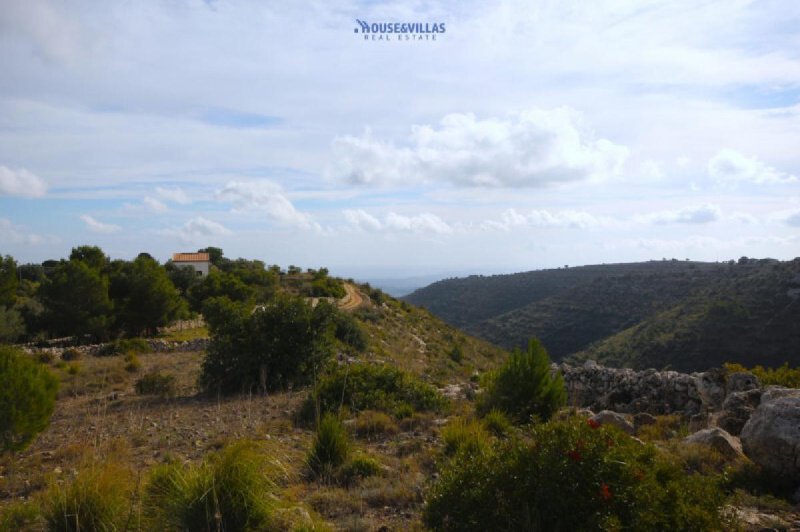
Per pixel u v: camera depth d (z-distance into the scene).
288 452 9.22
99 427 12.12
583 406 14.91
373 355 29.14
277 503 6.09
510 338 71.06
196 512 5.52
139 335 41.62
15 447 9.49
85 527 5.54
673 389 13.05
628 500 4.45
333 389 13.41
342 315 30.30
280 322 17.92
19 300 41.69
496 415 10.56
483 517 4.78
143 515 5.79
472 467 5.22
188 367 24.67
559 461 4.70
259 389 16.75
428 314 72.19
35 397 9.70
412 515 6.34
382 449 9.64
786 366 12.68
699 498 4.78
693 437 8.36
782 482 6.71
